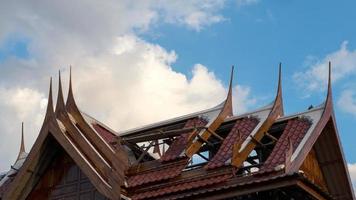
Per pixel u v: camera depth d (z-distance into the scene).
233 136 34.97
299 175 30.12
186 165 33.78
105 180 33.50
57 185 35.28
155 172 34.16
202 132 35.69
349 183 37.06
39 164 35.59
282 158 32.19
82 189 34.50
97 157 34.06
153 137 36.53
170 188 32.94
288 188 31.17
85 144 34.59
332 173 37.16
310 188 31.64
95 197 33.97
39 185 35.75
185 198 32.16
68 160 35.56
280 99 36.84
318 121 34.91
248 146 33.88
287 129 34.84
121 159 33.75
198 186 32.28
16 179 35.38
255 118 35.97
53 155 35.94
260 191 31.06
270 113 35.78
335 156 36.81
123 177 33.41
